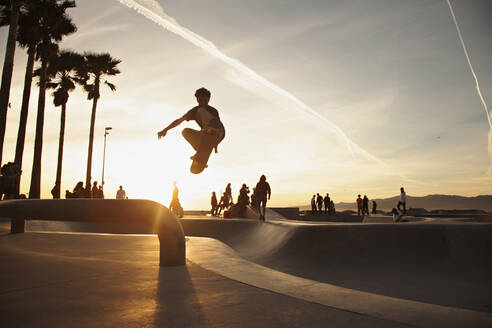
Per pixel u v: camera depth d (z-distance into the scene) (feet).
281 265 23.41
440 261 22.25
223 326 6.33
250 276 11.21
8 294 8.61
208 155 9.78
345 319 6.77
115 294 8.70
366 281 19.67
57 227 39.11
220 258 14.93
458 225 24.75
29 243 20.07
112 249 17.78
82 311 7.24
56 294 8.64
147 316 6.93
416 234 24.59
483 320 6.66
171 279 10.59
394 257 23.04
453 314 7.08
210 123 9.75
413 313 7.20
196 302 8.01
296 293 8.96
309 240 25.67
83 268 12.26
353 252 23.91
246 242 34.65
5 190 35.96
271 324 6.44
